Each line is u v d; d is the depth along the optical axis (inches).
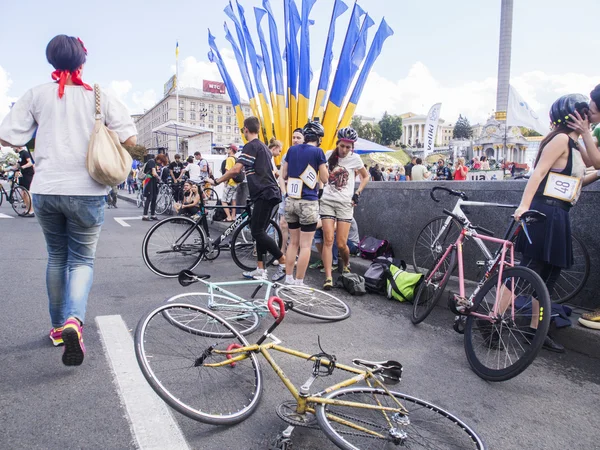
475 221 189.8
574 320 137.3
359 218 256.5
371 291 185.9
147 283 182.4
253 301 127.6
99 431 78.7
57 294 109.3
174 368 96.4
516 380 111.7
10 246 240.2
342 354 121.3
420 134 5502.0
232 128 4685.0
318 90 333.7
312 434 82.9
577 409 98.7
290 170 173.2
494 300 119.5
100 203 105.3
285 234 235.1
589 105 118.8
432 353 126.0
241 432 82.2
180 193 473.1
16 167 395.2
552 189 120.0
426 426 81.1
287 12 321.4
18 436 75.7
